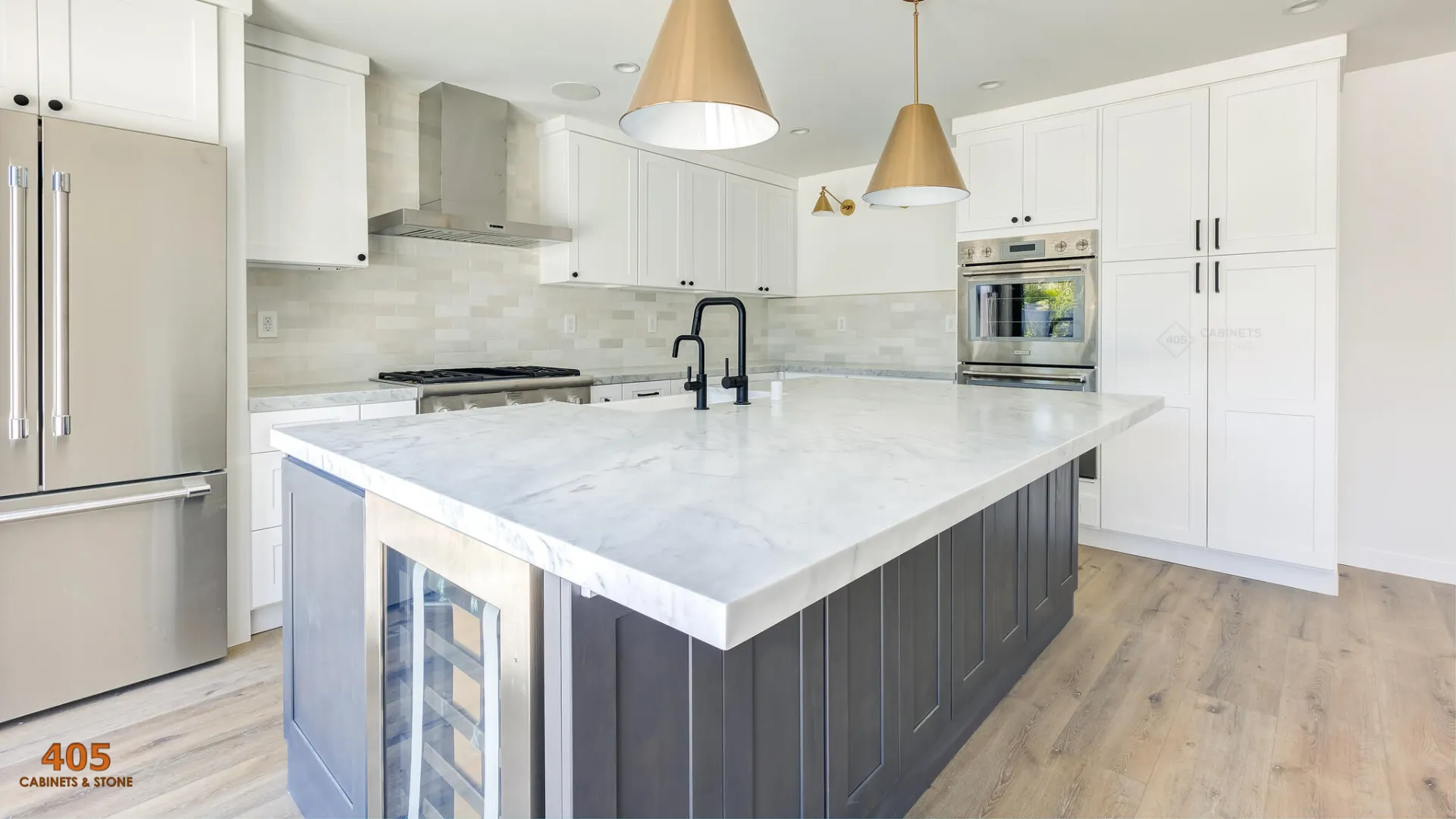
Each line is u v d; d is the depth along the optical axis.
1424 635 2.61
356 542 1.35
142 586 2.26
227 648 2.46
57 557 2.10
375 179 3.39
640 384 4.00
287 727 1.69
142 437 2.23
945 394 2.54
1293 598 2.99
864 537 0.82
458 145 3.44
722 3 1.50
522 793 0.91
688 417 1.89
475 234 3.45
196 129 2.38
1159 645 2.55
